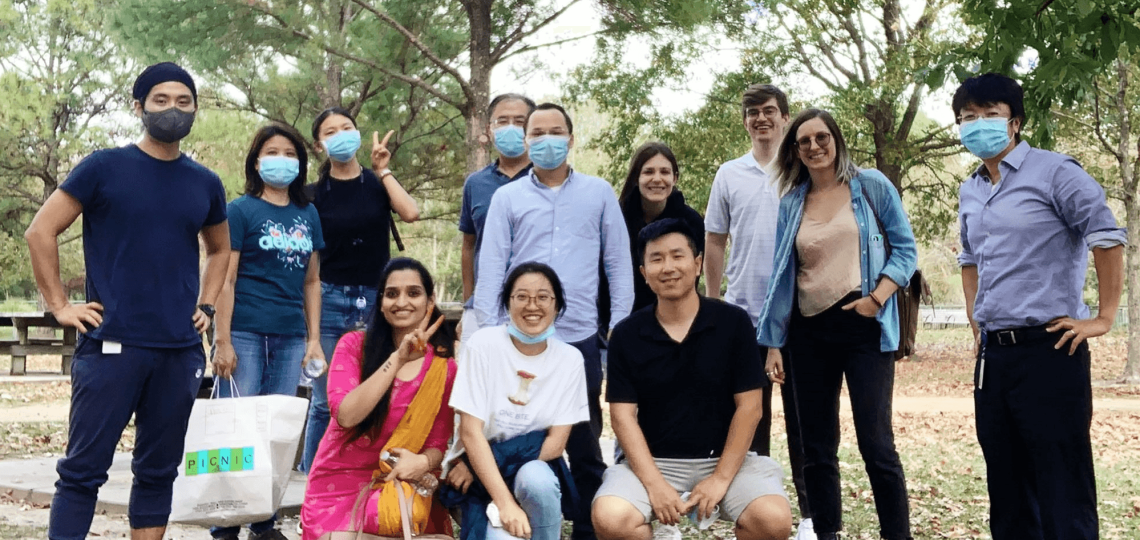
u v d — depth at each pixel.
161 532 4.32
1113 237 4.07
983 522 6.45
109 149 4.20
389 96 18.28
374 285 5.77
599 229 4.96
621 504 4.12
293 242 5.26
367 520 4.04
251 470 4.55
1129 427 13.07
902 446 11.02
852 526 6.10
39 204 26.77
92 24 25.72
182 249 4.25
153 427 4.25
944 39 19.66
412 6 17.20
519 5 15.88
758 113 5.47
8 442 9.66
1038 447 4.25
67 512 4.08
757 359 4.34
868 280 4.86
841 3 20.55
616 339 4.39
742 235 5.51
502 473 4.23
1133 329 20.30
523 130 5.34
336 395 4.21
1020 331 4.27
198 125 20.12
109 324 4.09
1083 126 19.77
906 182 25.84
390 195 5.76
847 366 4.92
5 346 17.33
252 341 5.17
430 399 4.21
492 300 4.83
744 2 16.41
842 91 19.27
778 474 4.32
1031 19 5.91
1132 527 6.54
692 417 4.33
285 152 5.20
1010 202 4.33
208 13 14.97
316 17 15.89
